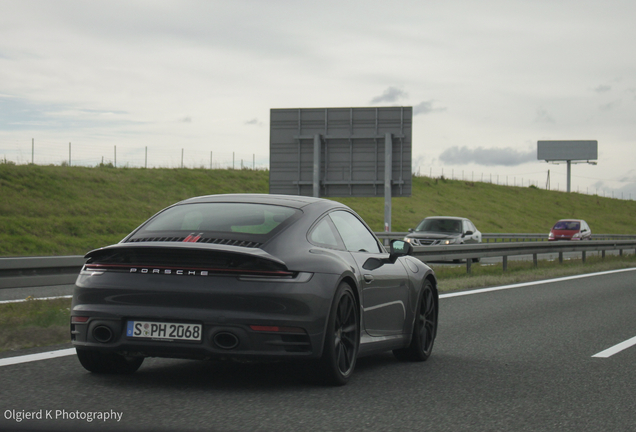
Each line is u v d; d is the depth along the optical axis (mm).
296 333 5082
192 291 5008
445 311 11547
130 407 4723
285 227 5559
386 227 27312
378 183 27625
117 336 5145
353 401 5137
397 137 27344
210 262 5070
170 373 5996
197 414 4586
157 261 5148
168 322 5051
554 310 11750
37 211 34438
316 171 27516
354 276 5766
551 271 20641
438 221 27172
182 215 5859
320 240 5805
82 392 5145
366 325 6102
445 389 5691
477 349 7902
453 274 18594
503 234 41969
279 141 28266
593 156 109875
